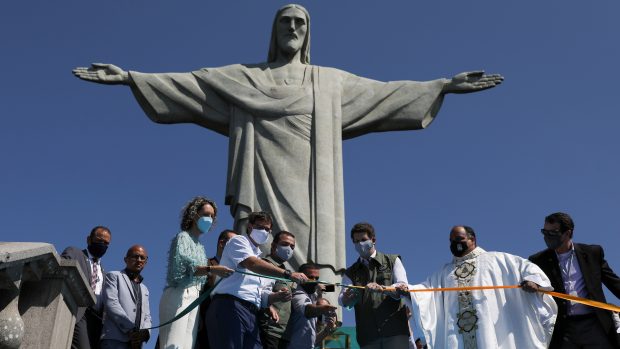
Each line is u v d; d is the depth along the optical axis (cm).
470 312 893
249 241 792
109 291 890
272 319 833
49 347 652
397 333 893
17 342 604
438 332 902
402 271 921
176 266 834
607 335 854
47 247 638
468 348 878
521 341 873
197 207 884
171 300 841
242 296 745
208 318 746
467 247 936
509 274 904
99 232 944
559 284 892
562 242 899
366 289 895
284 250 876
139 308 909
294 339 869
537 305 879
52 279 676
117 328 874
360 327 911
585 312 874
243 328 734
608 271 898
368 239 927
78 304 731
